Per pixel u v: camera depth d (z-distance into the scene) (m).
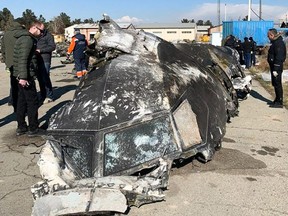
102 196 3.16
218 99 5.40
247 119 7.07
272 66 7.99
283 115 7.39
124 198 3.15
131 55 5.20
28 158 5.18
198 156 4.67
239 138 5.91
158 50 5.37
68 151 3.87
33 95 5.94
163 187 3.53
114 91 4.34
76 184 3.38
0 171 4.73
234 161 4.91
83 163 3.76
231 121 6.92
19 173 4.67
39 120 7.09
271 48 7.94
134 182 3.43
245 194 4.00
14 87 6.89
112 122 4.02
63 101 8.90
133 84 4.45
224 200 3.87
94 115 4.12
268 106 8.22
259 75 13.90
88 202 3.08
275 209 3.69
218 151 5.23
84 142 3.91
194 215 3.57
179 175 4.45
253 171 4.60
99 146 3.83
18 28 5.85
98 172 3.65
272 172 4.58
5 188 4.25
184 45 7.37
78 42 12.17
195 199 3.89
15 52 5.75
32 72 5.88
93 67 5.33
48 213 2.99
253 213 3.61
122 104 4.18
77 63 12.44
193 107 4.50
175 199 3.89
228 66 7.71
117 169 3.69
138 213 3.60
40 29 5.94
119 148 3.84
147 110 4.14
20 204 3.88
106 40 5.43
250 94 9.68
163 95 4.33
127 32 5.58
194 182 4.27
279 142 5.72
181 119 4.23
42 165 3.57
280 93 8.03
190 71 5.37
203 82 5.37
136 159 3.78
